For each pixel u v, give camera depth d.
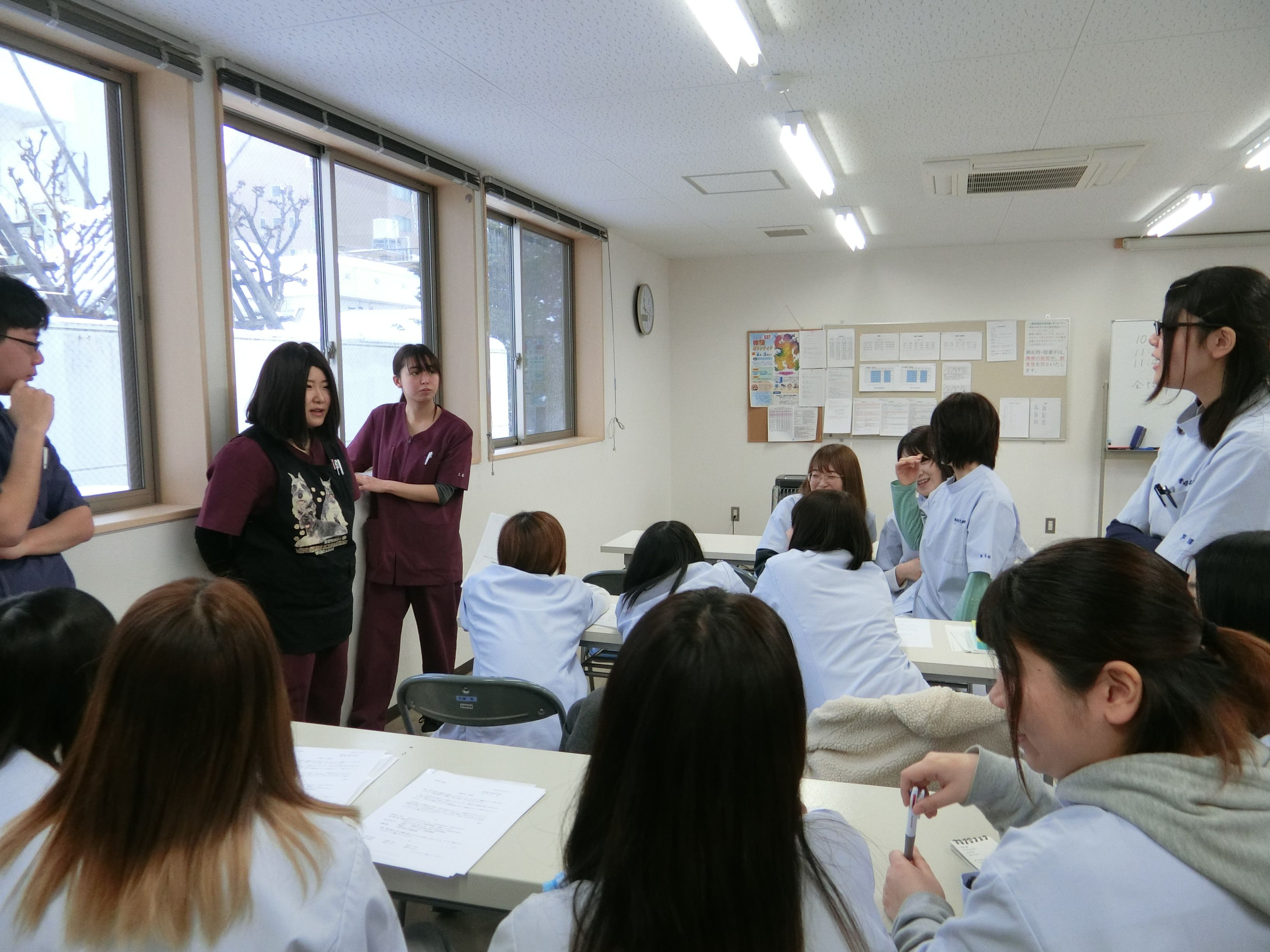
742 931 0.67
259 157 3.03
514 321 4.85
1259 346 1.53
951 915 0.98
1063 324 5.95
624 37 2.49
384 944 0.88
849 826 0.87
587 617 2.48
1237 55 2.64
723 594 0.76
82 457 2.48
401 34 2.46
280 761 0.86
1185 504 1.65
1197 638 0.75
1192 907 0.66
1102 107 3.13
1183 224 5.22
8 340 1.80
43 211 2.35
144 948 0.75
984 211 4.93
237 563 2.53
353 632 3.26
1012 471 6.14
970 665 2.27
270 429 2.52
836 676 2.01
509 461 4.47
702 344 6.79
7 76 2.24
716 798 0.67
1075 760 0.78
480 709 2.01
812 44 2.55
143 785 0.77
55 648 0.93
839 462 3.29
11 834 0.81
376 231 3.68
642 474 6.40
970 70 2.76
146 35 2.40
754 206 4.84
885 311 6.33
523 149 3.69
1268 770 0.71
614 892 0.67
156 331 2.66
